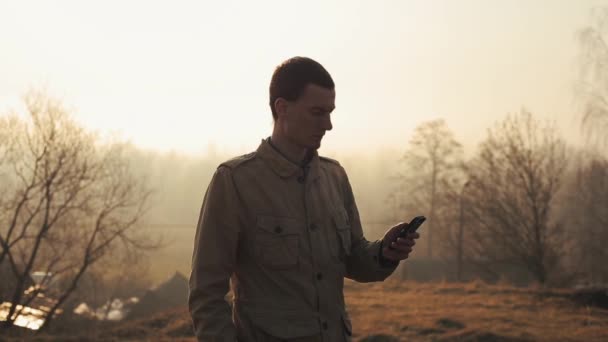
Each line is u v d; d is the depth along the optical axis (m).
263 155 2.24
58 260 21.16
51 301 23.19
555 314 11.99
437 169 43.53
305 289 2.17
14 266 19.12
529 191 25.47
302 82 2.17
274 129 2.28
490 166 25.97
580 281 28.55
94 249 21.41
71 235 20.80
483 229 27.31
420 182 44.53
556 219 26.89
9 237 19.27
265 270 2.18
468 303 13.58
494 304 13.30
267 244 2.17
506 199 25.72
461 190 28.66
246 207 2.19
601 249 27.55
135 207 22.09
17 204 19.58
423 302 13.93
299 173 2.24
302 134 2.19
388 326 10.86
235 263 2.23
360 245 2.40
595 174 26.17
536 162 25.64
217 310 2.14
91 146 20.09
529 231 25.78
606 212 26.95
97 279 24.48
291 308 2.15
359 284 17.77
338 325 2.23
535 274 26.23
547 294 14.39
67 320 21.06
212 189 2.22
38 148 19.38
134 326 12.10
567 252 28.36
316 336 2.14
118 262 23.69
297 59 2.22
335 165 2.46
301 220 2.21
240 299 2.22
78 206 20.25
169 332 11.38
